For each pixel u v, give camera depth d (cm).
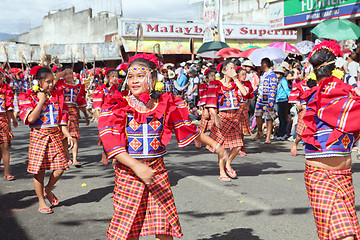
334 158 266
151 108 261
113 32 2669
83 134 1148
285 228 393
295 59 1256
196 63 1440
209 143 275
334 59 281
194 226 405
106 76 645
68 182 599
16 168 707
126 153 250
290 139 973
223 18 2900
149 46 2181
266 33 2444
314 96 276
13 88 1560
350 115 255
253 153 818
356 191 511
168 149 886
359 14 1176
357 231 259
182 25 2234
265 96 959
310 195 275
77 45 2355
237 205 467
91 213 455
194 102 1395
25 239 382
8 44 2383
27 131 1262
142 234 260
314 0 1328
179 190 538
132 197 255
